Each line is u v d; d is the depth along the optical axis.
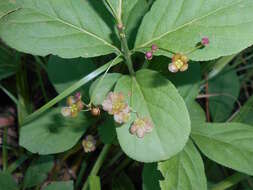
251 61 0.21
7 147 0.17
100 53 0.11
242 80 0.20
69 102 0.11
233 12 0.10
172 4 0.11
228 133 0.13
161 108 0.11
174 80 0.14
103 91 0.12
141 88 0.11
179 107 0.11
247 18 0.10
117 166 0.17
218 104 0.18
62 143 0.14
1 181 0.15
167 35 0.11
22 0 0.11
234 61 0.20
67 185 0.14
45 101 0.19
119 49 0.12
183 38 0.11
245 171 0.12
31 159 0.17
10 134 0.19
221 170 0.16
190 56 0.10
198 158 0.12
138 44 0.11
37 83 0.20
